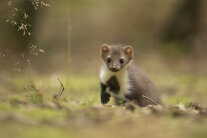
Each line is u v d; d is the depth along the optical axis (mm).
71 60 23000
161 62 22734
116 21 29234
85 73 19875
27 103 6836
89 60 23188
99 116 6109
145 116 6344
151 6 29156
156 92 10555
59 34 27203
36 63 21188
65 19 28875
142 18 28844
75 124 5668
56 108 6652
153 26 27828
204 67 21391
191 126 5652
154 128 5582
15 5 19906
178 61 22969
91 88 14547
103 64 10711
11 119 5621
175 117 6371
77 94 11656
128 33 27891
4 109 6285
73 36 27547
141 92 10141
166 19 26844
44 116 6023
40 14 21625
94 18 29844
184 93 14789
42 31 24484
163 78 18203
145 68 21266
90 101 8773
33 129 5332
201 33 25250
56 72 19703
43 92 7637
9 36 20281
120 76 10078
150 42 26312
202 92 15016
